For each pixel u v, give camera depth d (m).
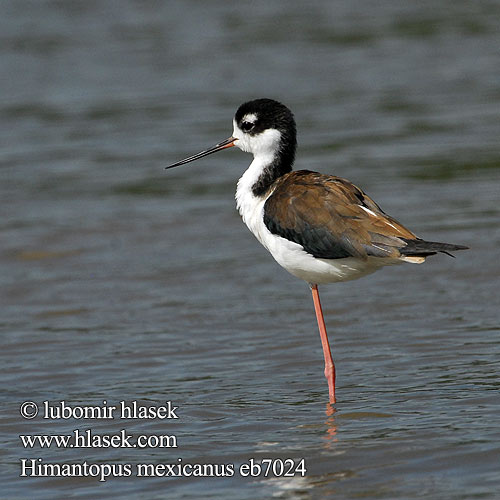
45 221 16.25
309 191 8.97
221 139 20.16
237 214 16.48
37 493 7.68
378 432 8.41
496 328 11.16
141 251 14.88
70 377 10.31
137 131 21.14
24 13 32.06
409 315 11.84
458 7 32.34
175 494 7.53
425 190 17.00
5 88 24.58
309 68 25.91
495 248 14.02
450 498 7.04
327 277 9.16
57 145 20.48
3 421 9.17
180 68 25.98
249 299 12.76
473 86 23.94
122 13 32.28
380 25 30.39
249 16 31.81
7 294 13.26
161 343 11.27
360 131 20.72
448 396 9.20
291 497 7.34
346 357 10.61
